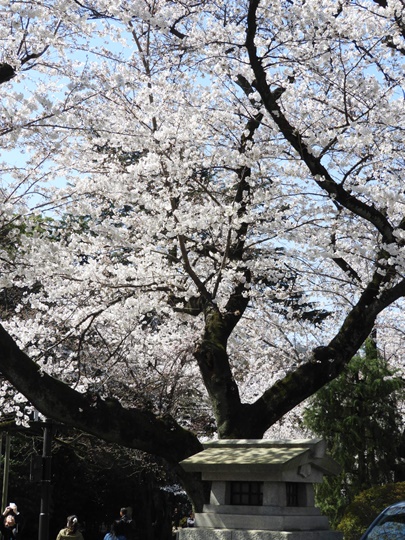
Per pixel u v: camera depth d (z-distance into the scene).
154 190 12.40
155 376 16.41
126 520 13.65
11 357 10.03
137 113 12.12
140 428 10.68
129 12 10.10
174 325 14.54
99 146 13.34
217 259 12.76
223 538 7.54
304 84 12.02
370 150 12.14
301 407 17.12
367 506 10.95
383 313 16.86
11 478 23.81
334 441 14.73
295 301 14.44
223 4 11.86
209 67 11.73
